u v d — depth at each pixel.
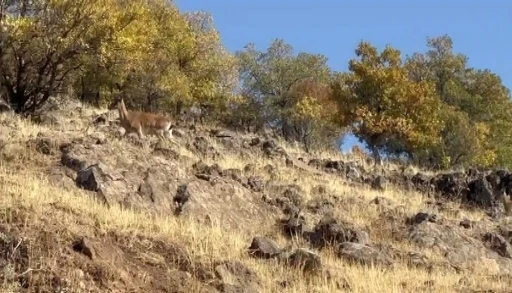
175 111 41.28
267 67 59.09
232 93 49.31
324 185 22.58
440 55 57.88
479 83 57.69
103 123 25.61
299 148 31.47
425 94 45.12
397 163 35.12
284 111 52.59
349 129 47.28
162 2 42.16
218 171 20.58
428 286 14.76
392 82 44.81
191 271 12.76
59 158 17.89
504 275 16.81
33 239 11.44
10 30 23.91
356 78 45.41
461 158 44.91
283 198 19.36
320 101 54.00
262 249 14.84
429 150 44.69
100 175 16.19
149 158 18.66
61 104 27.48
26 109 24.31
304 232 17.30
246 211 17.80
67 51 24.59
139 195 16.16
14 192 13.47
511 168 52.91
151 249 12.95
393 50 46.72
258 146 27.72
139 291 11.48
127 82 38.16
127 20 30.19
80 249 11.74
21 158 17.41
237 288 12.59
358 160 30.84
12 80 24.78
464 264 17.83
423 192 25.78
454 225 19.75
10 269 10.74
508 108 57.69
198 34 45.66
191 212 16.39
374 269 15.13
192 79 44.72
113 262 11.85
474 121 53.97
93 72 34.16
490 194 25.23
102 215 13.72
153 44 38.41
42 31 24.28
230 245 14.65
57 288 10.74
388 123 43.47
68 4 24.70
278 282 13.51
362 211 20.33
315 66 60.66
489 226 21.50
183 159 21.31
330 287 13.68
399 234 18.86
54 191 14.62
